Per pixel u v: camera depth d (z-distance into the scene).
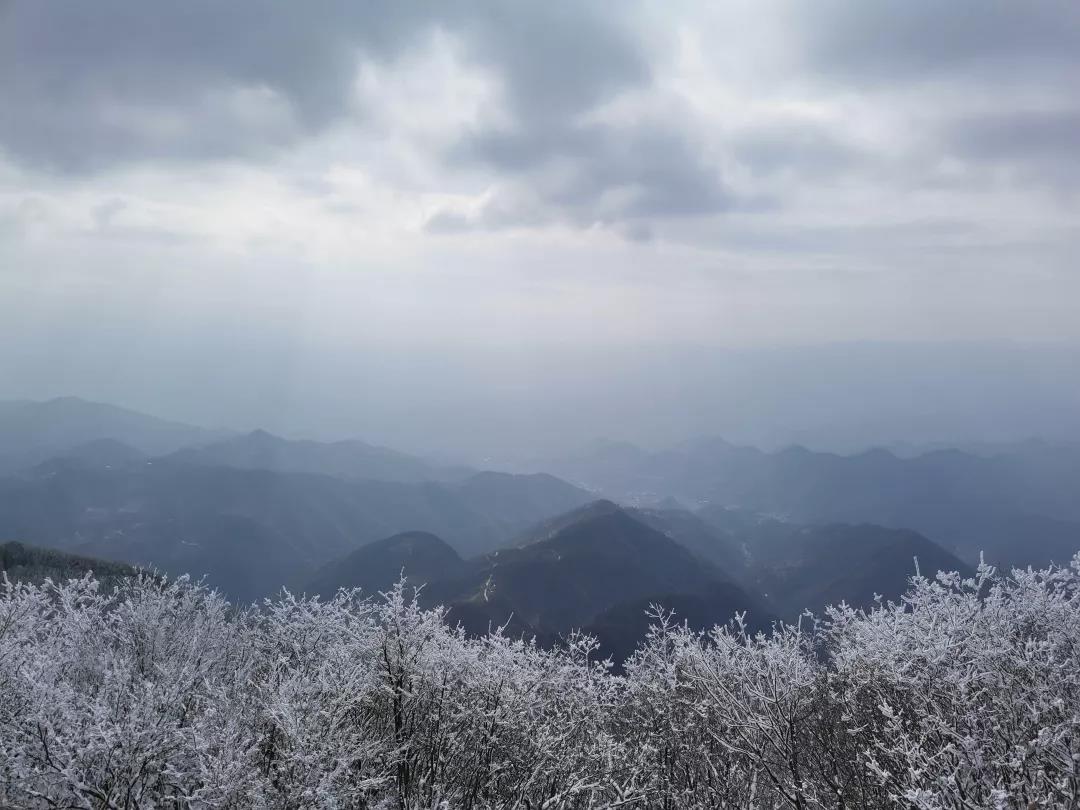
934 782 6.08
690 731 10.58
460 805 8.11
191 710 8.18
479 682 9.80
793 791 7.56
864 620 9.73
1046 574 8.52
